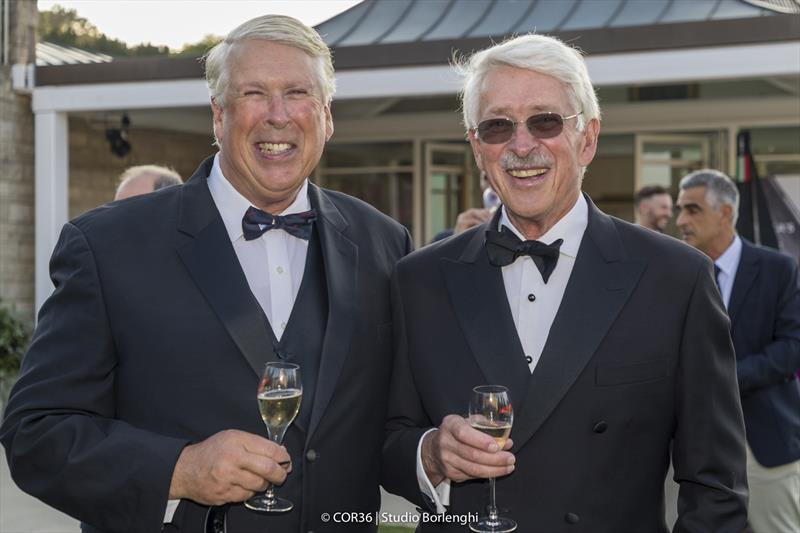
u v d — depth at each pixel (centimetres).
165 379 235
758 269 445
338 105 1109
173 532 235
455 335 252
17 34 912
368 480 257
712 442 238
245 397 236
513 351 242
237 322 238
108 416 240
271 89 242
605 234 251
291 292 256
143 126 1075
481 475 221
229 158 249
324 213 268
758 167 1028
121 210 252
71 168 1008
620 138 1093
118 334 237
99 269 239
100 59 1010
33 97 897
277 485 230
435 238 623
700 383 239
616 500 236
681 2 811
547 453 236
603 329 237
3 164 920
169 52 985
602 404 236
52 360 234
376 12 930
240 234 256
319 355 249
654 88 1055
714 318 242
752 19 712
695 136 1059
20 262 942
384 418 265
